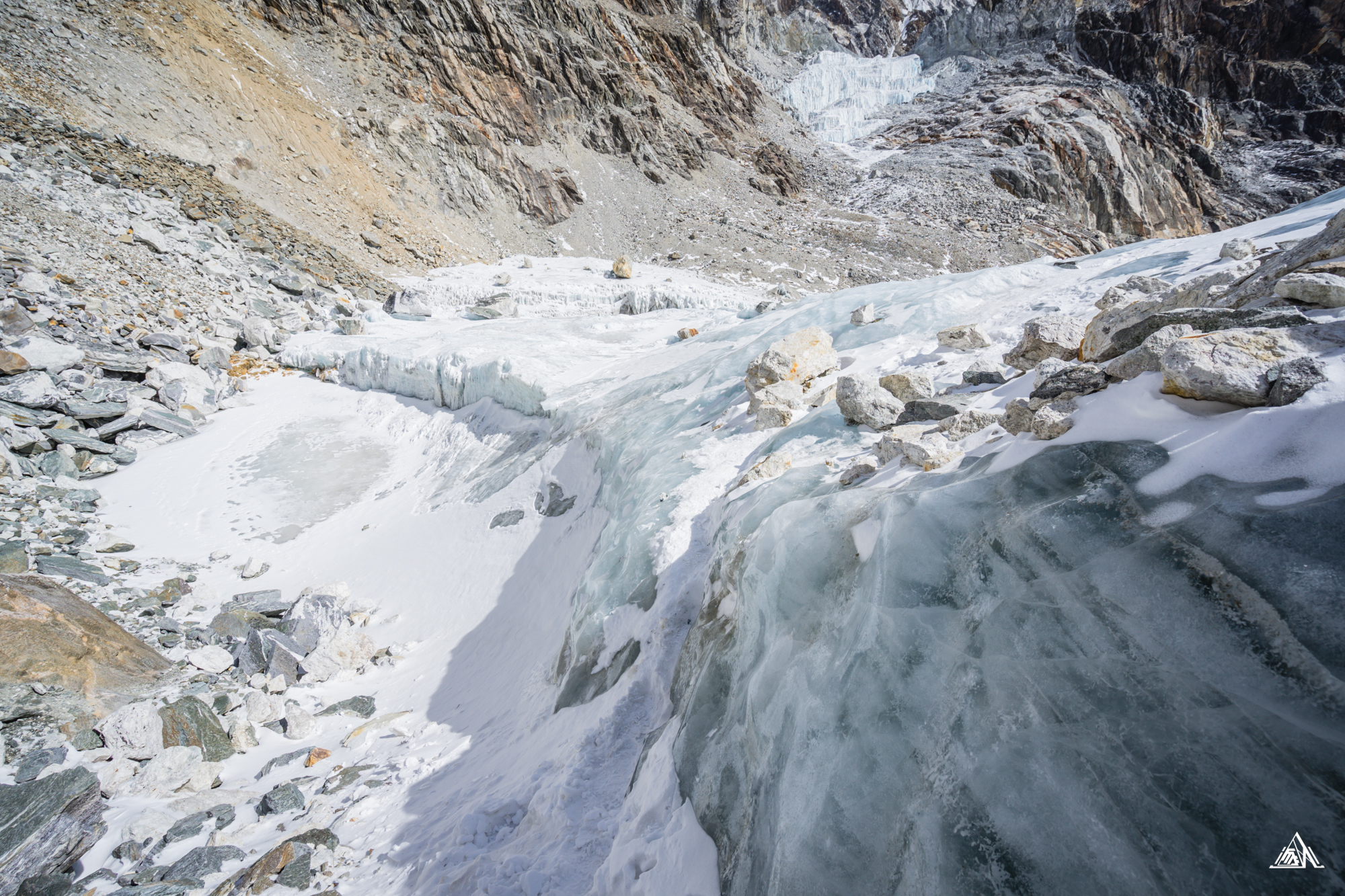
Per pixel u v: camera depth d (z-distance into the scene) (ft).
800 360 30.78
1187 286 18.85
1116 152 255.29
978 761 9.13
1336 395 8.55
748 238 173.27
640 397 42.24
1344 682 6.53
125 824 22.25
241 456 57.26
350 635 34.94
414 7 160.97
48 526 41.75
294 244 99.25
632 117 192.13
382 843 20.18
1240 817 6.73
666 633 21.45
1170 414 10.43
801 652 13.62
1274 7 350.64
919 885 8.98
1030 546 10.05
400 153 143.43
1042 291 32.14
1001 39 334.24
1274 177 301.43
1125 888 7.22
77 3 108.27
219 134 112.68
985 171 233.76
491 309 91.91
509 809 19.06
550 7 190.19
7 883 19.07
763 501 20.02
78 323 60.44
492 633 33.71
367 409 65.98
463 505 45.03
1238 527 8.07
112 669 29.01
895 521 12.55
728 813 13.66
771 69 332.39
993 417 17.12
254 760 27.30
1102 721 8.16
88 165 82.69
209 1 133.49
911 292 41.65
